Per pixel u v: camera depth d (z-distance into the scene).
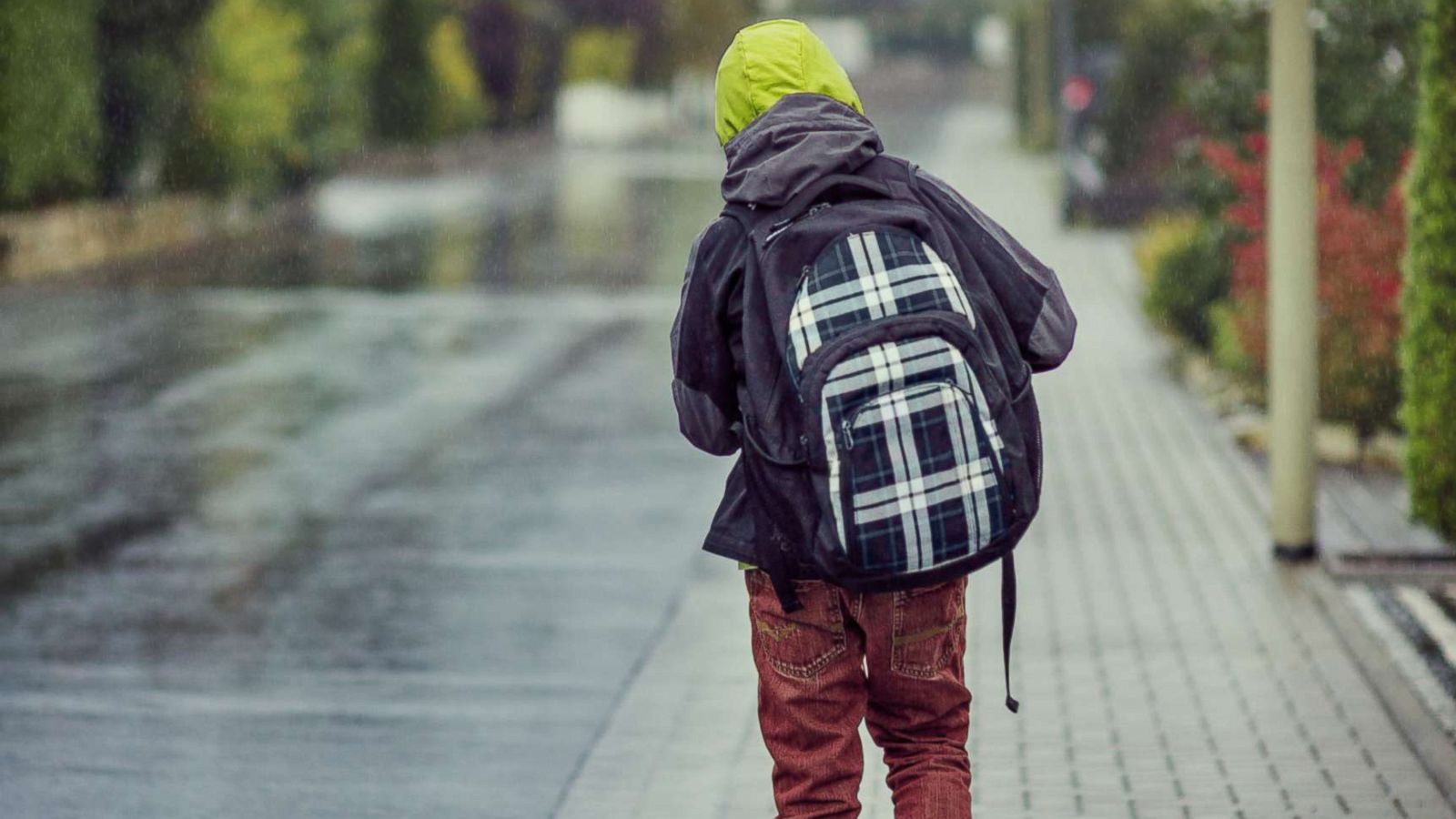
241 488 16.78
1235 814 7.88
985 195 52.12
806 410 5.05
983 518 5.03
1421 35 12.20
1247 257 19.25
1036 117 73.69
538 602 12.65
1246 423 18.72
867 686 5.62
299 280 34.75
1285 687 9.82
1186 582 12.23
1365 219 17.00
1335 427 17.78
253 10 47.56
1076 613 11.49
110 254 40.03
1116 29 69.94
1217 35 23.44
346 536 14.80
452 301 31.31
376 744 9.59
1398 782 8.26
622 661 11.18
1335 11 21.03
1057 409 19.81
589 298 31.50
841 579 5.07
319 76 53.16
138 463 17.98
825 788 5.54
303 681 10.80
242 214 47.62
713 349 5.40
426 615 12.32
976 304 5.36
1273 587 12.05
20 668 11.08
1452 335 11.93
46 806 8.64
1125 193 41.91
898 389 5.02
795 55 5.59
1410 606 11.48
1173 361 23.17
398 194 56.84
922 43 197.38
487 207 51.66
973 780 8.41
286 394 22.14
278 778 9.05
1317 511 13.66
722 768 8.82
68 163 39.53
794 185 5.35
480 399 21.70
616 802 8.38
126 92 43.09
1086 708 9.52
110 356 25.38
